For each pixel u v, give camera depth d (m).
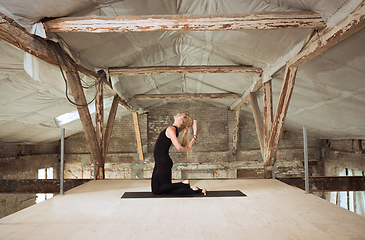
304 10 2.55
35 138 6.91
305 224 1.89
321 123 6.08
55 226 1.88
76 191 3.18
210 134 9.09
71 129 7.65
